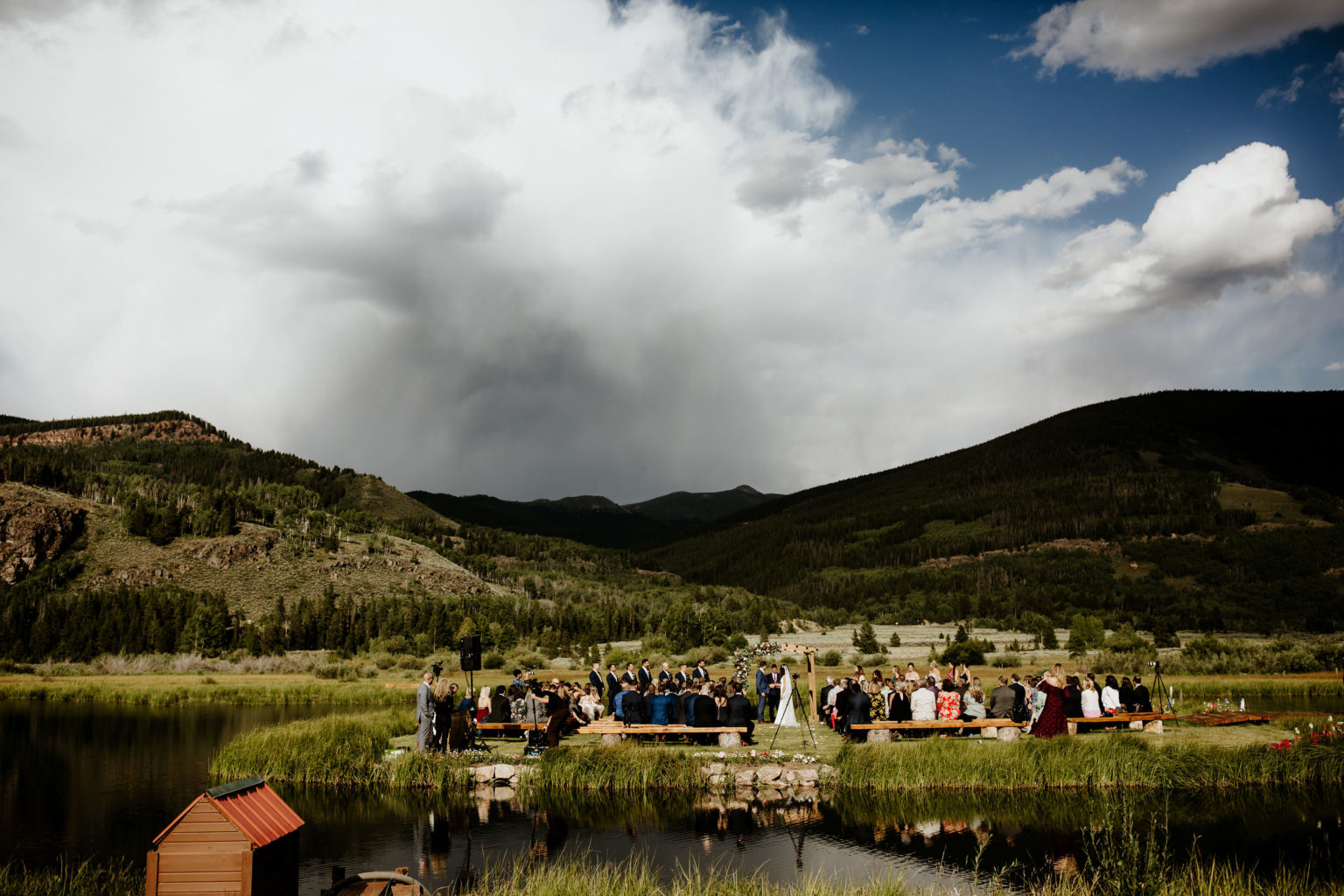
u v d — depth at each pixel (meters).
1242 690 38.22
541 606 143.75
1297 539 185.00
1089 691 22.09
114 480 173.88
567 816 15.60
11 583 117.19
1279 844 13.92
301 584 132.00
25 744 26.34
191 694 43.22
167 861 7.22
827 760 18.50
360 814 15.98
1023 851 13.26
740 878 11.57
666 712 20.95
